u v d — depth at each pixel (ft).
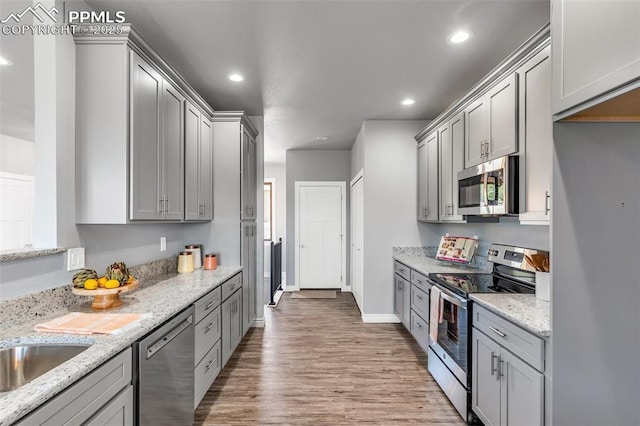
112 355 4.21
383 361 10.58
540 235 7.99
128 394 4.61
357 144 17.12
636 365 4.93
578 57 4.41
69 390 3.52
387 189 14.30
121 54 6.15
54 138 5.70
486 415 6.61
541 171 6.30
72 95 6.07
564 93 4.65
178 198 8.38
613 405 4.90
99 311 5.81
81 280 5.85
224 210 11.23
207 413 7.75
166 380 5.65
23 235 16.21
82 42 6.16
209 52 8.34
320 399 8.36
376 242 14.33
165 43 7.89
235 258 11.23
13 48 7.52
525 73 6.80
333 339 12.46
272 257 17.60
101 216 6.18
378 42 7.90
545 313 5.76
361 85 10.46
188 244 11.25
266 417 7.60
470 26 7.26
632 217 4.95
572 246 4.88
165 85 7.66
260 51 8.30
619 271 4.93
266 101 11.92
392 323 14.33
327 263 21.17
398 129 14.28
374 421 7.47
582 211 4.90
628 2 3.68
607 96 4.02
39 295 5.40
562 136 4.88
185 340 6.48
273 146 19.85
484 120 8.45
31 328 4.92
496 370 6.26
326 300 18.38
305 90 10.88
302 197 21.07
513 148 7.15
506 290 7.73
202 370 7.63
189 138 9.09
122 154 6.16
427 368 10.09
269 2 6.41
